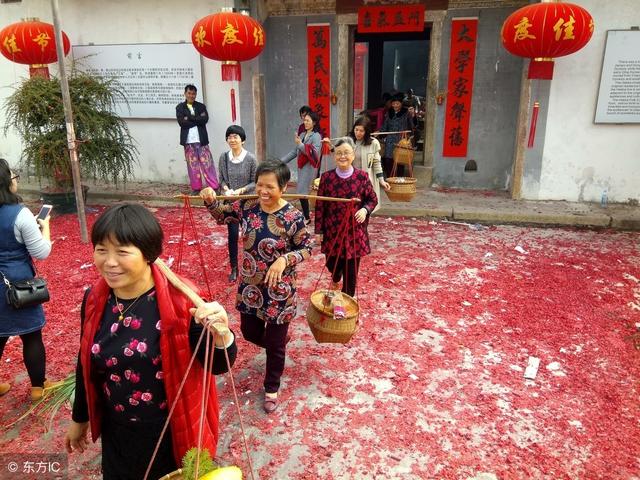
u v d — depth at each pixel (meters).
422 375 3.66
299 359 3.87
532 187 8.08
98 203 8.41
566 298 4.88
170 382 1.73
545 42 6.11
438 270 5.57
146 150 9.35
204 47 6.94
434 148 8.74
